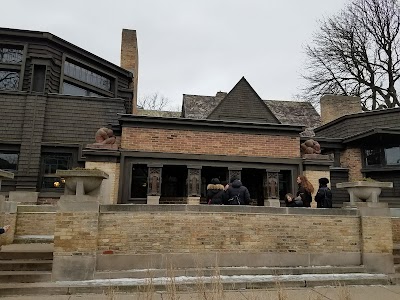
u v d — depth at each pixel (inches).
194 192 412.5
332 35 1095.0
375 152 536.1
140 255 257.3
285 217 284.8
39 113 506.9
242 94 520.4
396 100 973.8
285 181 454.9
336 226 292.2
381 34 1005.2
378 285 263.1
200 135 433.1
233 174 427.2
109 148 409.1
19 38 538.3
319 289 247.0
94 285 232.8
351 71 1048.8
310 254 282.4
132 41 723.4
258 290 240.8
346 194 529.7
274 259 275.9
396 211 411.2
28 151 490.6
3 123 496.1
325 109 736.3
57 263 242.4
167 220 266.5
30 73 530.0
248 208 280.4
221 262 267.9
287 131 453.4
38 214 344.5
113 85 645.9
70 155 511.5
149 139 421.1
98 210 253.9
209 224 272.1
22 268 252.5
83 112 526.3
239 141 439.8
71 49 568.4
